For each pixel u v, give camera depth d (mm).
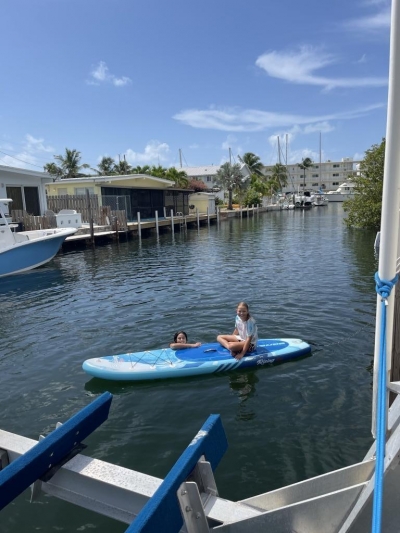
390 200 2389
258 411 5426
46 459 2391
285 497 2480
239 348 6957
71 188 30562
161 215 37281
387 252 2455
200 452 2395
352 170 103625
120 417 5387
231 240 26500
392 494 2234
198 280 13883
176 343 7316
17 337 8641
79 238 22422
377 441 2143
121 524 3643
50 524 3658
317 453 4523
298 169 106500
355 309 9859
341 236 27000
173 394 5969
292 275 14297
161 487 2039
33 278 14797
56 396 6039
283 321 9086
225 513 2285
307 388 5988
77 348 7914
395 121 2279
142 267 16734
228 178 53844
